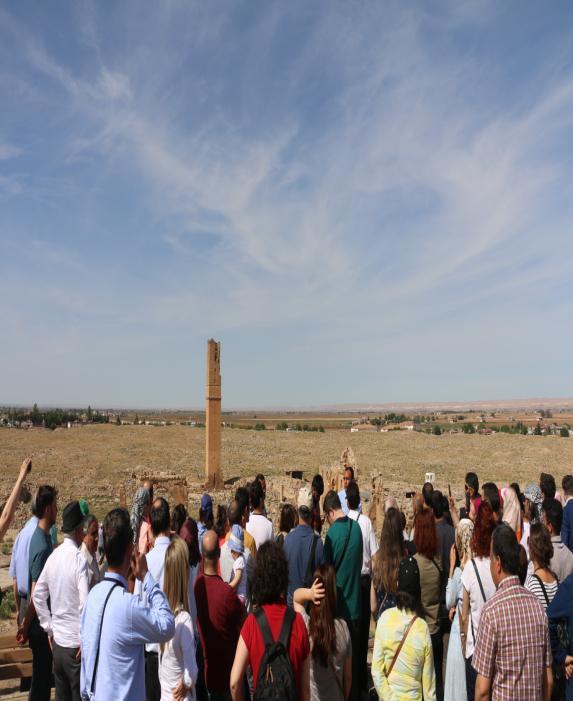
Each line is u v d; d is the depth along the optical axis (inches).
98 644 213.2
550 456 2741.1
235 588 330.0
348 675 248.7
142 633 214.2
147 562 306.0
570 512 426.3
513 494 396.8
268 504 1358.3
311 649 239.8
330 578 244.2
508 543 229.8
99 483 1670.8
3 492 1478.8
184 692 252.1
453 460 2610.7
